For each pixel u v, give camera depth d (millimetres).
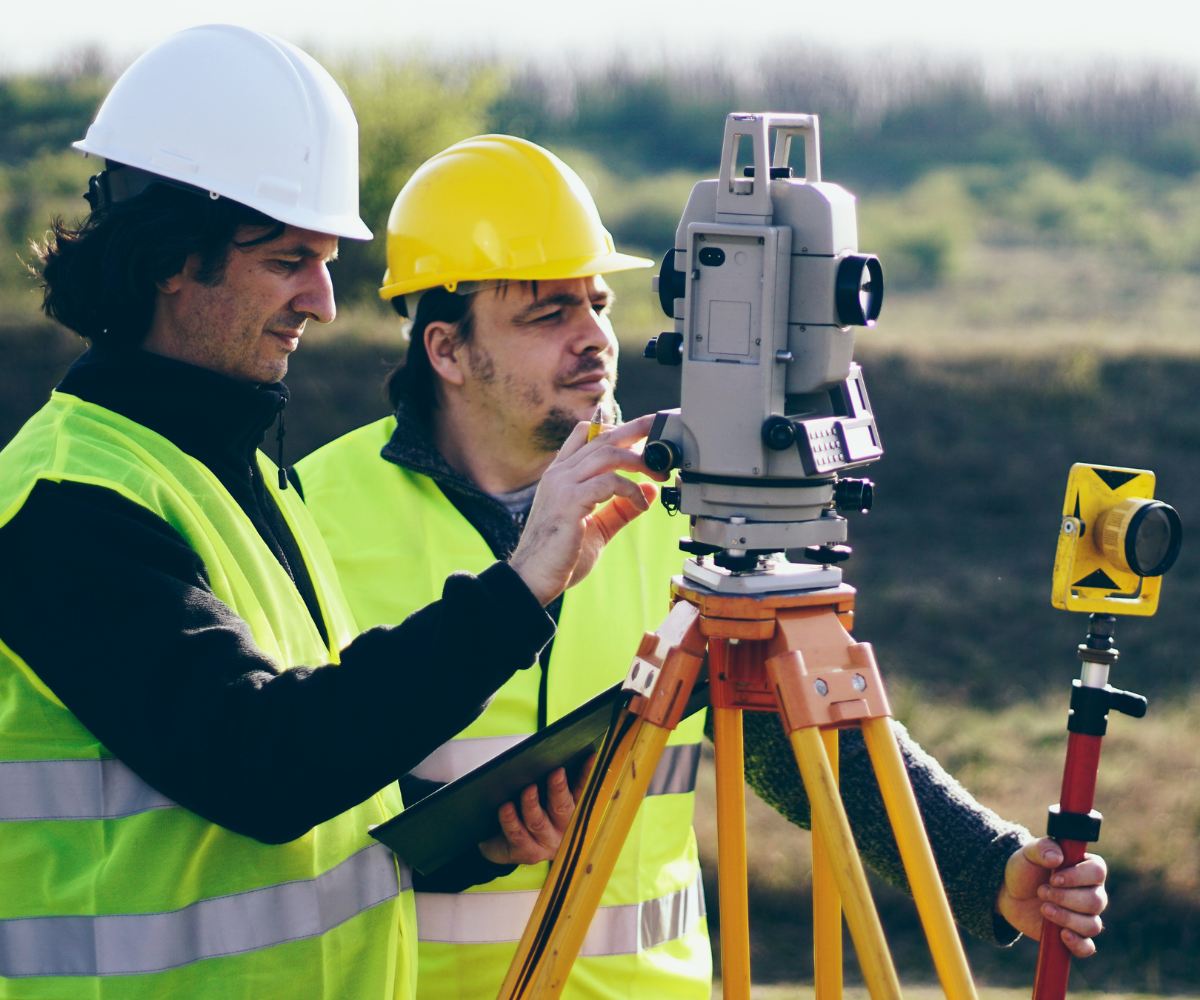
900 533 13438
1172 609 11547
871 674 2229
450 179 2986
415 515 3039
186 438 2318
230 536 2287
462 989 2844
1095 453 15078
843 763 2717
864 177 38031
